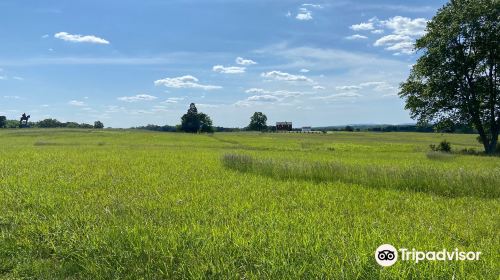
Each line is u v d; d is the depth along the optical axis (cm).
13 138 8238
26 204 1062
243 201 1138
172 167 2094
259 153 3838
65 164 2170
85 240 729
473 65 4766
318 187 1465
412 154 3984
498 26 4547
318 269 570
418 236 754
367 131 16525
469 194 1349
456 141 8819
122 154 3164
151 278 599
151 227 784
